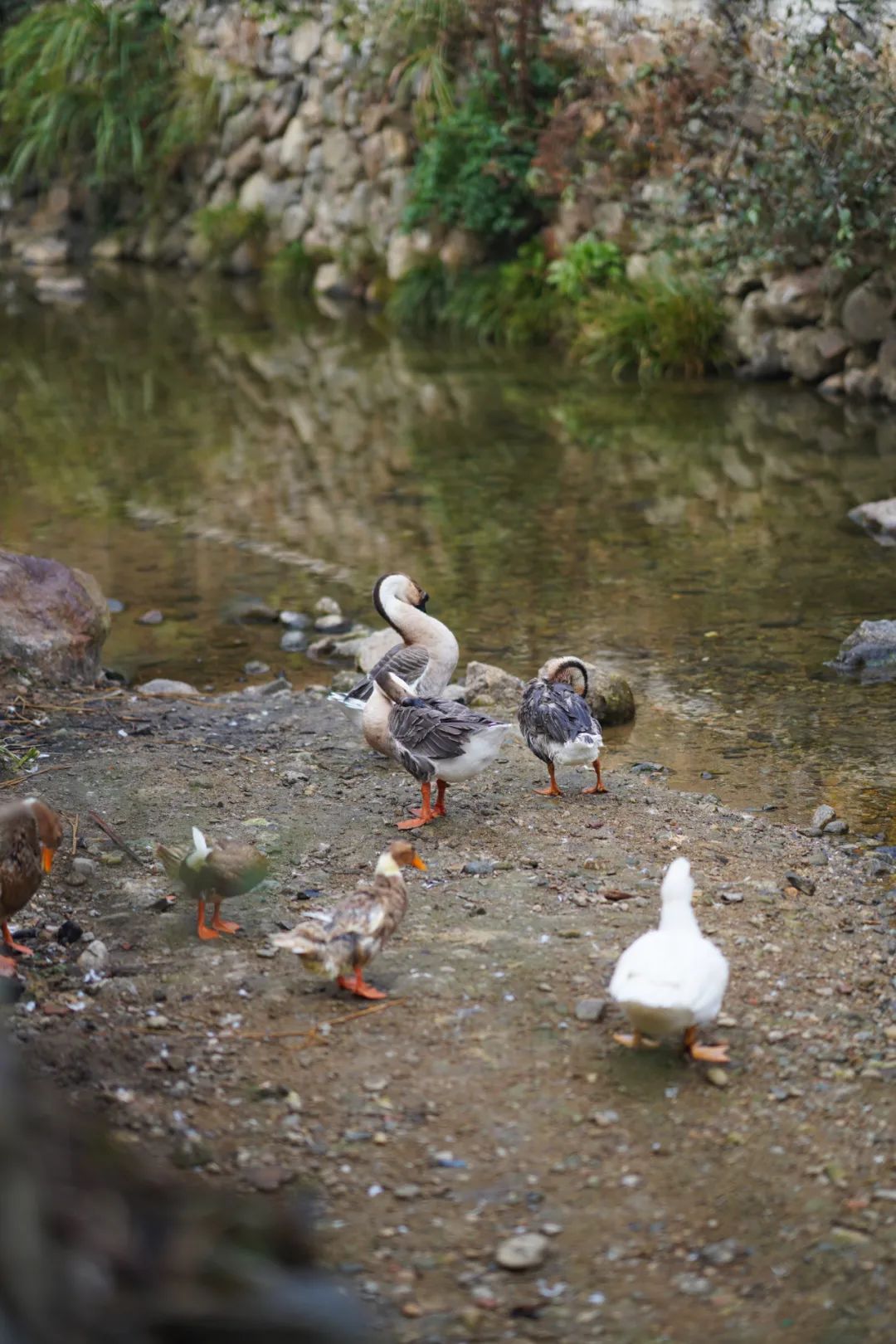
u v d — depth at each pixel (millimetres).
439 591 10773
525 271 19000
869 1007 5152
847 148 14023
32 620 8773
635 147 16328
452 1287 3793
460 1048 4875
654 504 12734
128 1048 4812
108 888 6113
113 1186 2590
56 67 25703
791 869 6391
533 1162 4301
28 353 19984
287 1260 2787
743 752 7973
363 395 17094
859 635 9359
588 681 8375
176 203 26203
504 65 18750
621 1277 3832
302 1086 4660
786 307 16156
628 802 7141
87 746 7766
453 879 6207
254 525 12469
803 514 12289
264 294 23578
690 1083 4680
